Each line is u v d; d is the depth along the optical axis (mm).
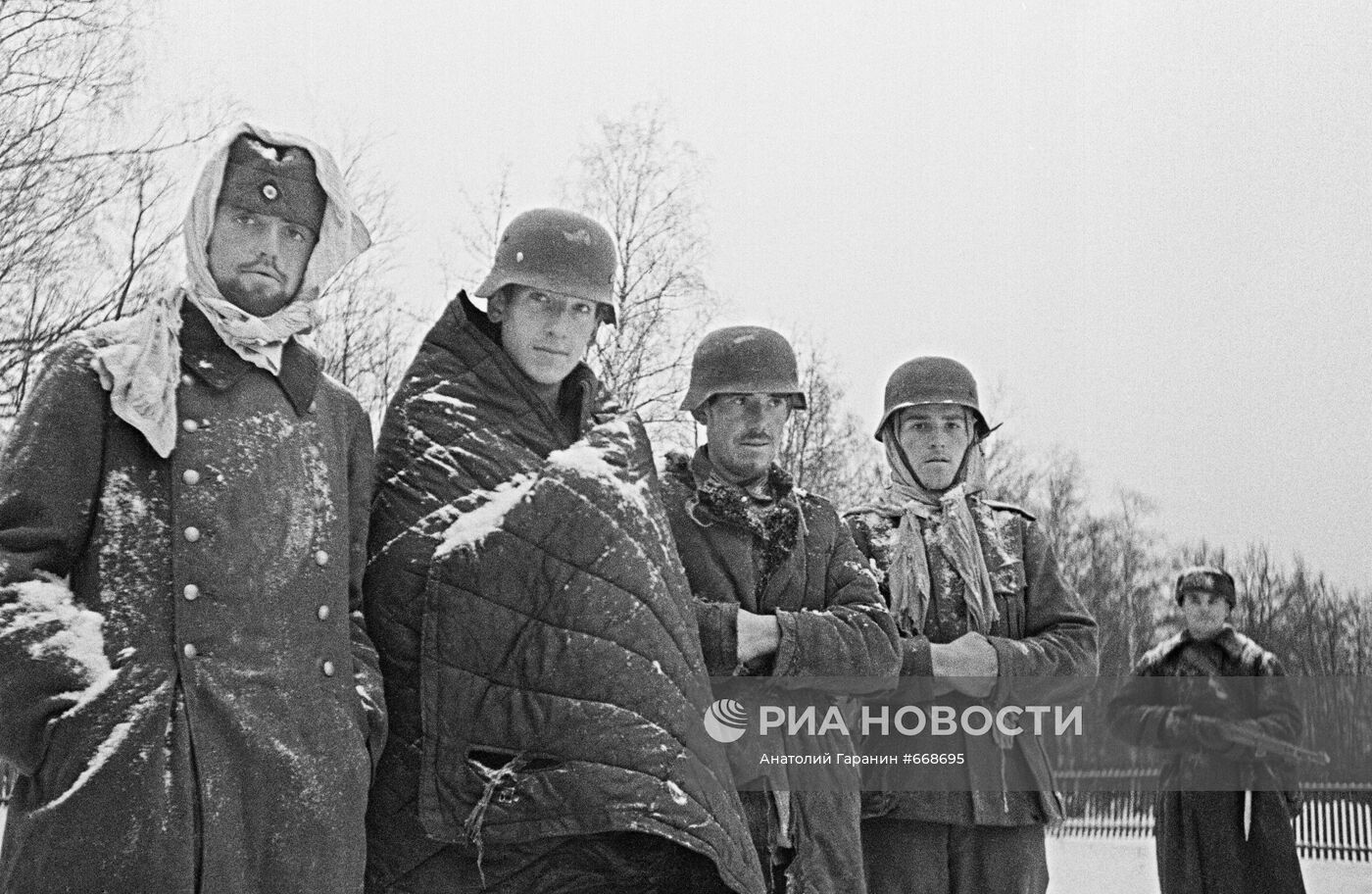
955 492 5574
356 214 3645
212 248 3424
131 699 3037
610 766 3539
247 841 3078
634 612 3705
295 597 3268
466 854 3646
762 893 3682
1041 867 5254
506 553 3668
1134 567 37375
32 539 3074
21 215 11000
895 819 5031
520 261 3990
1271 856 6766
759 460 4738
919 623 5355
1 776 8977
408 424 3898
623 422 4047
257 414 3338
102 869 2936
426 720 3604
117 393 3176
